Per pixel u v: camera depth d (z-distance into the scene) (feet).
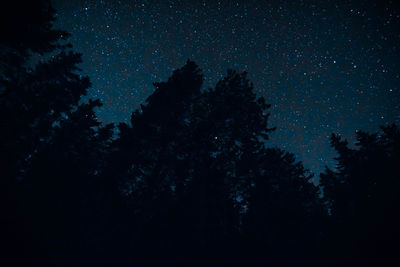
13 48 53.31
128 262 41.06
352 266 50.47
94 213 45.70
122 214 47.09
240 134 60.03
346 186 70.69
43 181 45.47
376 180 67.21
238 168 57.26
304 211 64.34
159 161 54.49
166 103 60.29
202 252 43.73
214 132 58.03
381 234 55.31
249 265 45.19
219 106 60.44
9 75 55.21
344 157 74.08
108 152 62.39
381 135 75.82
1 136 52.34
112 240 43.98
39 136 57.41
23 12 51.06
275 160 66.90
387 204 61.82
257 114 62.34
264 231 50.72
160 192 51.90
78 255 38.29
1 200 37.60
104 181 49.39
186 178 54.85
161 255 42.73
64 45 60.95
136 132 56.49
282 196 61.36
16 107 54.95
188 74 64.23
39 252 33.78
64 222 41.81
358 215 62.54
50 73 62.23
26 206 40.01
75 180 47.55
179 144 57.41
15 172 47.75
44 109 58.54
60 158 52.95
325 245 56.54
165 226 46.03
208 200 49.01
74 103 65.31
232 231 50.96
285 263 48.83
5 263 29.60
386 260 48.85
